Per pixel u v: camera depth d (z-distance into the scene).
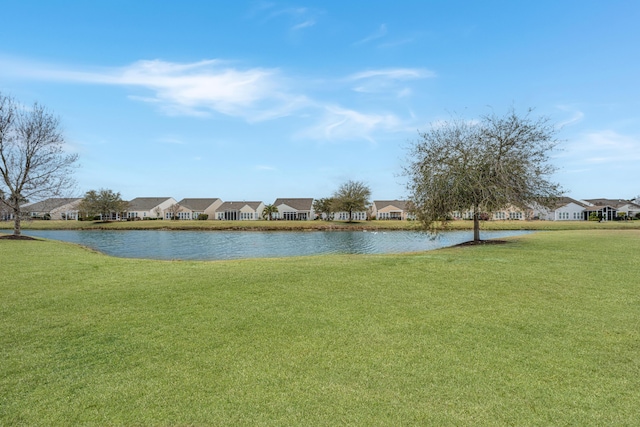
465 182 19.72
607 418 3.98
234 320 7.04
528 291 9.10
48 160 28.00
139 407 4.20
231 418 3.98
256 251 30.62
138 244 36.84
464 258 14.16
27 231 56.59
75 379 4.84
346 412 4.08
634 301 8.26
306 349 5.73
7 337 6.24
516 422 3.91
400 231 58.25
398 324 6.82
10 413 4.08
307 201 108.81
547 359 5.38
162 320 7.04
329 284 9.80
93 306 7.93
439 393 4.46
